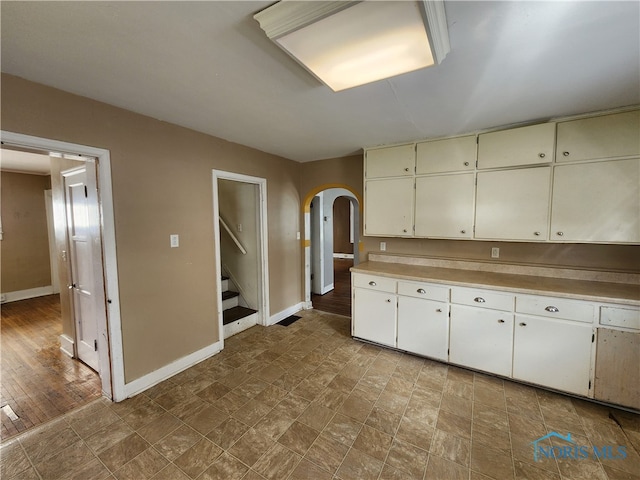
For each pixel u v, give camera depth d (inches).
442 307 101.7
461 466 62.6
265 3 43.2
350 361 107.7
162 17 45.4
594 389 80.5
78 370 102.3
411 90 71.6
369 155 124.2
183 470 61.9
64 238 105.8
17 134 63.7
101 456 65.5
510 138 96.4
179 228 99.0
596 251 96.5
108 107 78.9
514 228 98.0
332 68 58.2
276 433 72.3
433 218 111.9
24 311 166.7
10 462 64.1
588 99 76.9
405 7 41.4
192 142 102.2
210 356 111.7
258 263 142.3
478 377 96.3
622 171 82.7
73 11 43.4
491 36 50.5
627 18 45.3
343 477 60.1
